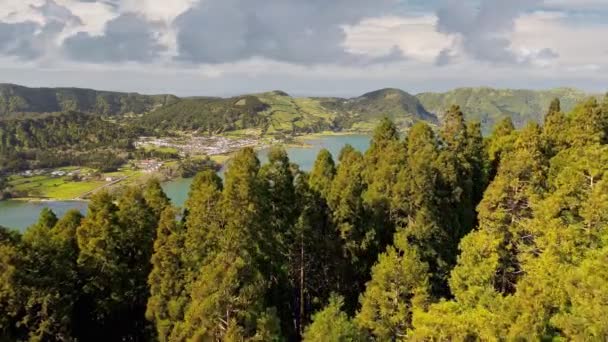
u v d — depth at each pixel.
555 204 46.41
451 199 58.19
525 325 31.53
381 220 57.06
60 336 40.59
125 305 47.38
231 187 43.50
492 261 43.09
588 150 50.62
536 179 51.47
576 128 60.56
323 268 55.06
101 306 46.16
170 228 44.44
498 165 68.31
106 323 47.88
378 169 62.94
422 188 54.22
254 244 43.31
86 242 46.91
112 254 46.53
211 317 36.12
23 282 38.69
